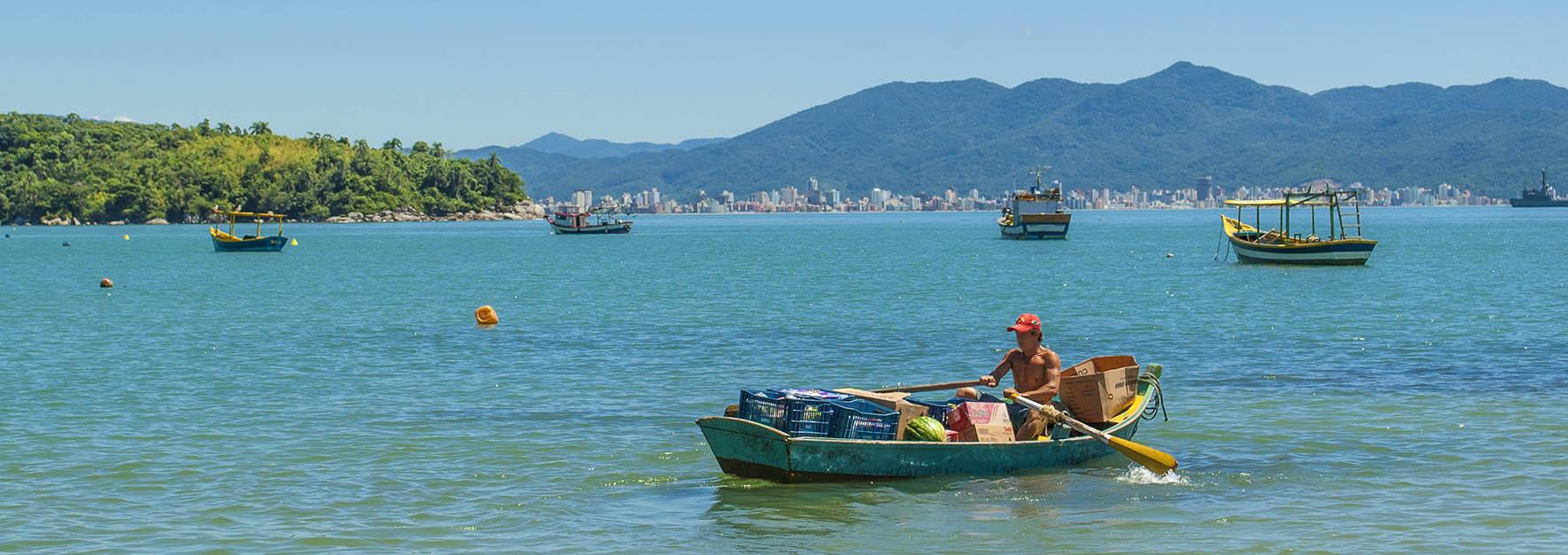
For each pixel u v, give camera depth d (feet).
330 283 251.39
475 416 82.94
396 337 134.51
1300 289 202.90
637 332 138.62
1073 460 67.51
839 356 116.37
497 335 136.77
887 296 196.95
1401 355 111.75
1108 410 68.33
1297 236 301.43
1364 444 72.08
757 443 62.39
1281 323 144.05
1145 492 61.72
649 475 65.92
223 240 440.04
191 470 67.41
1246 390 91.61
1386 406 84.02
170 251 467.93
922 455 63.36
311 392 93.86
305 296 211.61
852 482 62.85
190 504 60.54
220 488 63.62
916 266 306.14
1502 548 51.88
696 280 250.78
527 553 52.80
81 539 54.75
